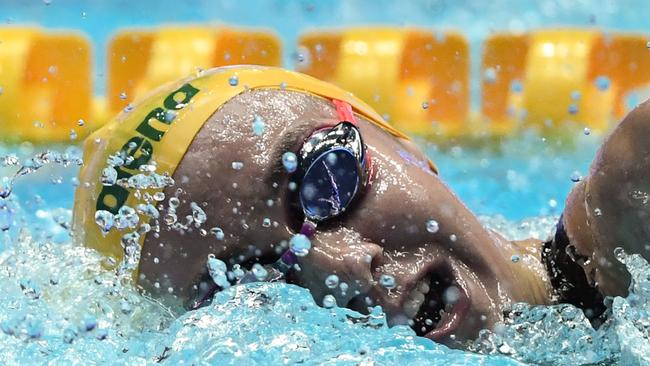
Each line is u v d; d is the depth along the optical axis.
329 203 4.47
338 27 19.66
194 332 4.31
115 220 4.65
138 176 4.62
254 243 4.51
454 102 15.30
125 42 15.50
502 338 4.57
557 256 5.03
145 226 4.56
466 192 11.88
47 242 5.45
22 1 20.86
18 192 10.65
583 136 14.07
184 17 20.48
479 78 16.17
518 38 15.84
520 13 19.89
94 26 19.67
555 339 4.62
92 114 14.23
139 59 15.28
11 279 4.94
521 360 4.50
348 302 4.47
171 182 4.55
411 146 5.34
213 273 4.48
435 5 20.66
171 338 4.32
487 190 11.92
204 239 4.50
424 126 14.79
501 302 4.63
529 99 15.04
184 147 4.58
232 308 4.41
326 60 15.88
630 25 18.81
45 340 4.38
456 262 4.60
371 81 15.47
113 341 4.38
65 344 4.33
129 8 20.84
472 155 13.70
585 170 12.60
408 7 20.70
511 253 5.01
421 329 4.57
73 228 5.15
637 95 14.66
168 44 15.60
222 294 4.45
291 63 15.91
